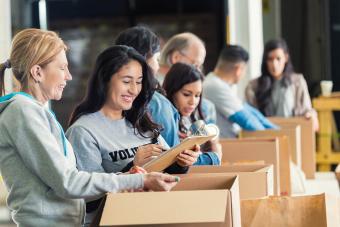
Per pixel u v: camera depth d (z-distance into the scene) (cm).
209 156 493
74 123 407
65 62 366
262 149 595
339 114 1071
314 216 398
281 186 646
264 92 846
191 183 386
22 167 349
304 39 1121
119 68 407
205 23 1092
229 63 698
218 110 695
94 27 1114
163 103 468
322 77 1112
